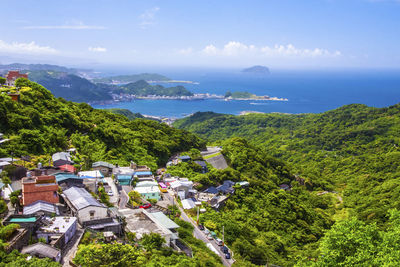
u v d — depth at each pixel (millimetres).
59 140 95562
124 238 49906
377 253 37656
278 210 105125
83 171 81375
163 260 45344
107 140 115125
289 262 70312
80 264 38844
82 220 50469
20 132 86188
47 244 40875
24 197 50406
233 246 69750
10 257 35969
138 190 79312
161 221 59469
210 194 98312
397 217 43656
